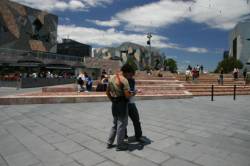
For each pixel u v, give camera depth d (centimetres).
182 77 2625
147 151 497
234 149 510
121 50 10512
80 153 491
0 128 696
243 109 1064
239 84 2411
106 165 432
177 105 1161
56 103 1174
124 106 495
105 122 768
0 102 1109
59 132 650
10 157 479
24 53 4009
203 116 880
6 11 4366
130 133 636
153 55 10862
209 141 566
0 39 4253
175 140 573
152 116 871
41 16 5131
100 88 1473
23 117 848
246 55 9519
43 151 506
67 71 3975
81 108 1037
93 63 4791
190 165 428
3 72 3241
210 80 2430
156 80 2003
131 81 537
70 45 6419
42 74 2914
